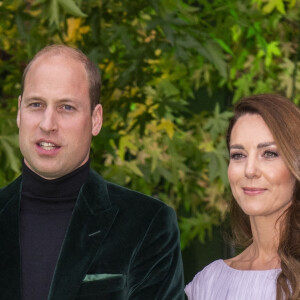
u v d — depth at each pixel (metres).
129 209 3.35
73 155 3.19
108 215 3.29
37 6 5.24
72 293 3.10
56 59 3.18
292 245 3.12
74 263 3.15
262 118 3.13
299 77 6.86
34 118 3.15
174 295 3.34
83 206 3.27
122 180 5.55
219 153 6.12
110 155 5.67
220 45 5.70
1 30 5.64
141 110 5.82
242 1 6.10
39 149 3.16
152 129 5.91
